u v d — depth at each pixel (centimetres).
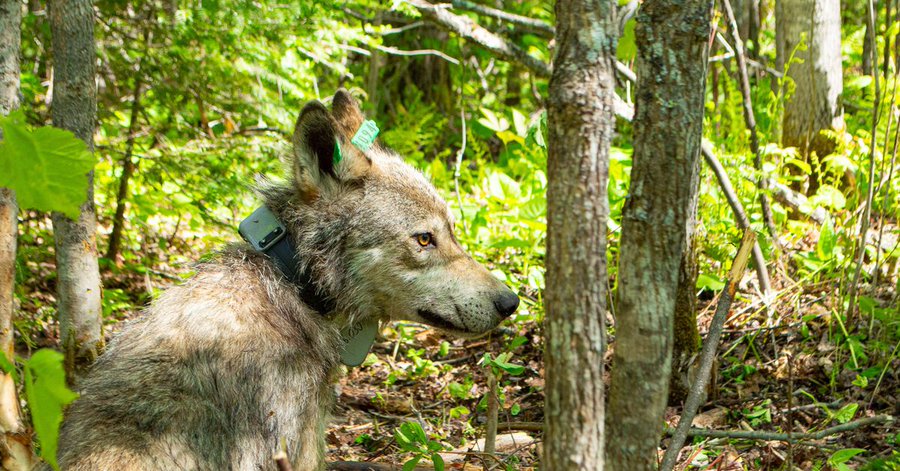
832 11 833
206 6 750
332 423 639
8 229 353
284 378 431
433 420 639
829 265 696
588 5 244
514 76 1468
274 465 422
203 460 394
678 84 261
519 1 1482
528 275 799
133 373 402
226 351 418
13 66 377
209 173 758
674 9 261
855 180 811
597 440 252
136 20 785
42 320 740
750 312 689
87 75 490
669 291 266
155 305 445
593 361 249
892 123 796
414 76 1464
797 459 498
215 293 440
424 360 728
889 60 772
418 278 493
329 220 479
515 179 1116
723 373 629
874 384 579
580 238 246
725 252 715
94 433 381
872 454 498
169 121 804
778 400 583
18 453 338
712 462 493
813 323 661
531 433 605
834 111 843
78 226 505
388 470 536
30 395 218
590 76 244
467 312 492
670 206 263
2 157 199
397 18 1343
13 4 376
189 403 399
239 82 799
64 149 201
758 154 734
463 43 1416
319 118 470
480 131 1315
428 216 493
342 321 499
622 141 1068
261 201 500
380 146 536
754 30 1076
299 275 476
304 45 827
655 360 266
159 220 1023
